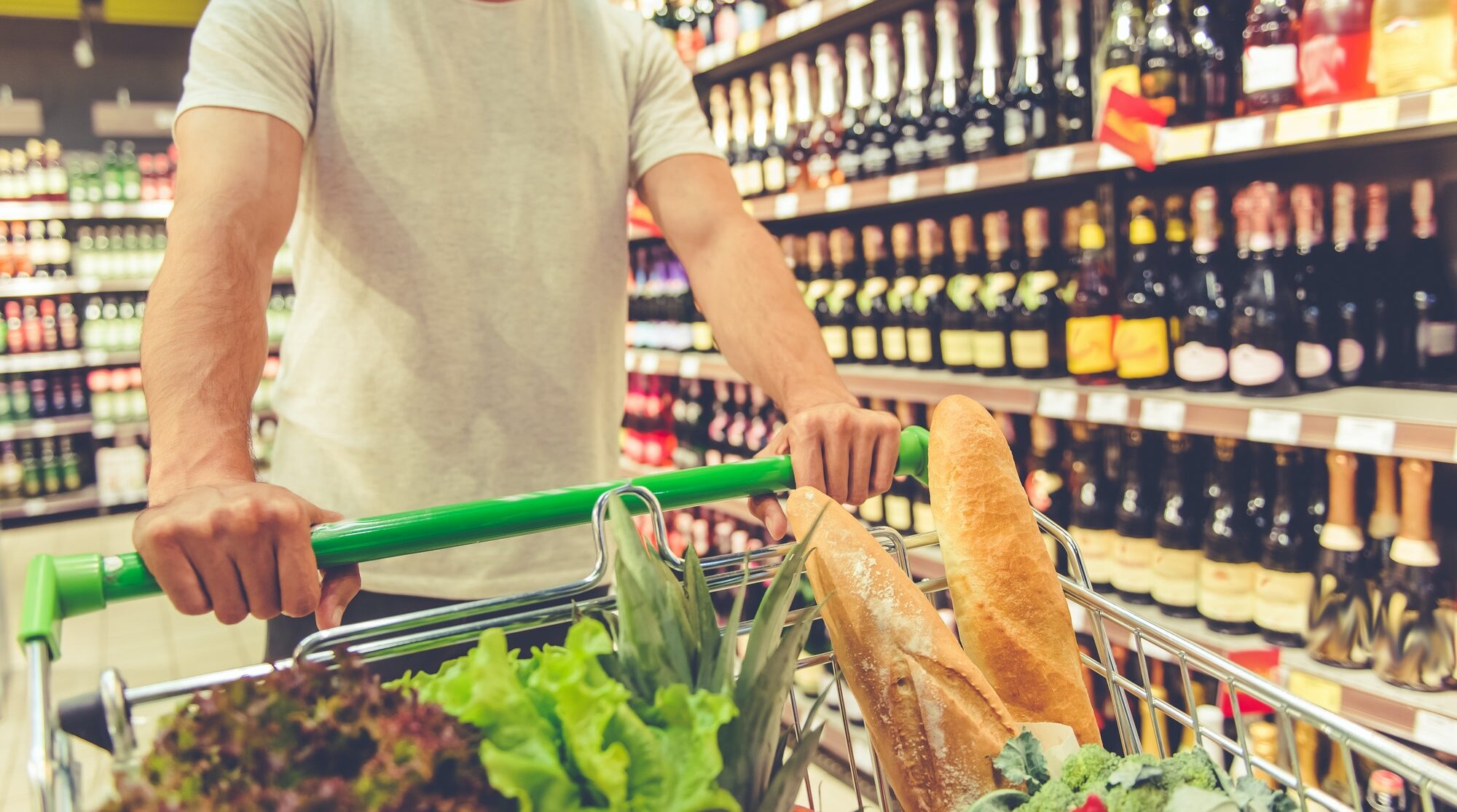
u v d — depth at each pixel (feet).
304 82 4.09
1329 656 5.98
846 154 9.46
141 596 2.46
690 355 10.93
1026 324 7.68
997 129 8.14
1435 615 5.59
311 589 2.53
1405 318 6.42
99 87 21.48
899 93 9.52
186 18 21.54
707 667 2.21
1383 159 6.74
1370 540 6.11
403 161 4.29
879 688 2.70
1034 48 7.88
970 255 8.36
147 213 20.45
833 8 8.63
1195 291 6.70
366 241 4.31
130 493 20.72
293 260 4.60
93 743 2.20
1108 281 7.30
